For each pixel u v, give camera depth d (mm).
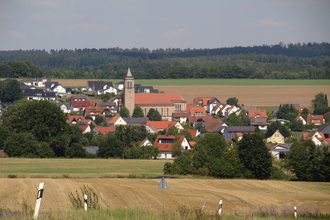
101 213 45656
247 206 69188
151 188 81250
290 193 84875
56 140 162250
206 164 124500
